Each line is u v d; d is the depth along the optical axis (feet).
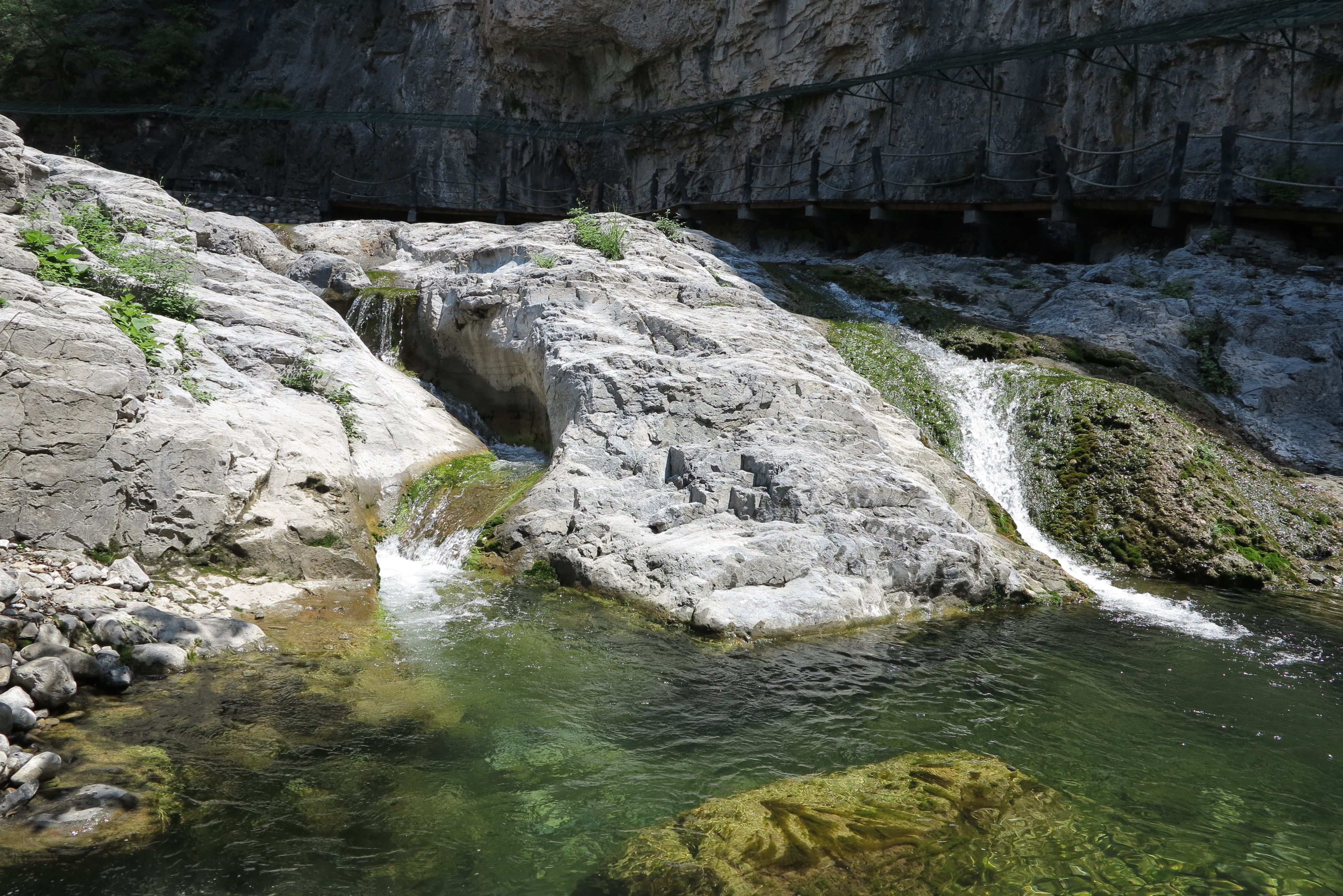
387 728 17.65
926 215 64.18
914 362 41.88
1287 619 28.55
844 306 49.34
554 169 98.58
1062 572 31.14
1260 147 53.57
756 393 30.78
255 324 33.01
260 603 22.76
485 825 14.75
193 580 22.59
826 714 19.74
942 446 38.32
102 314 24.16
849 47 76.64
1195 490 34.91
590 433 30.48
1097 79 61.41
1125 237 55.11
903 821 15.24
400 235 51.34
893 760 17.60
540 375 34.86
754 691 20.71
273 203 82.53
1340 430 40.60
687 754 17.53
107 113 92.17
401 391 35.32
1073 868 14.34
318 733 17.20
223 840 13.74
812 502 27.12
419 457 32.78
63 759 15.29
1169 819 16.06
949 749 18.25
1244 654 24.94
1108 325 45.37
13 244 27.09
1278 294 45.70
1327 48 51.55
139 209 38.14
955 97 70.23
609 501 28.40
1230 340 43.88
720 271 47.16
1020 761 18.03
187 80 102.47
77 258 29.19
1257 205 47.88
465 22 97.19
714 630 23.54
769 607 24.40
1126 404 38.01
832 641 24.20
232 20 106.22
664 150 91.81
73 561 21.08
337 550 25.35
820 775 16.79
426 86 98.68
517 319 37.01
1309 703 21.65
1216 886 14.10
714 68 85.87
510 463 33.47
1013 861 14.42
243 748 16.37
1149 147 51.34
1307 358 42.80
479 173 96.43
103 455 22.12
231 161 97.45
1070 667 23.32
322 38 105.09
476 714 18.61
